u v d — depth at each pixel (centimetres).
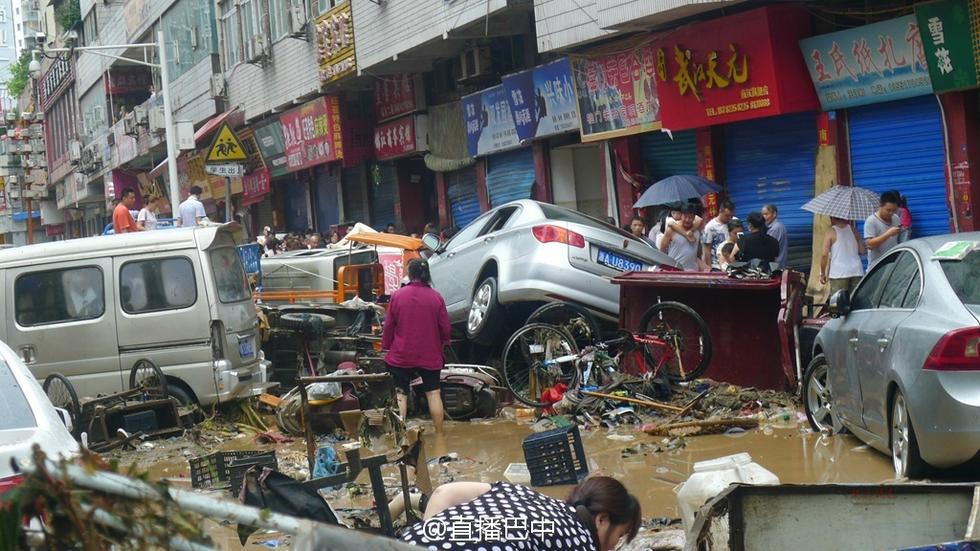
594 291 1252
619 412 1083
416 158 2864
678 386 1148
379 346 1363
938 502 463
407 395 1084
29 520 225
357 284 1786
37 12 9681
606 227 1346
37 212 8844
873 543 464
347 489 839
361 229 1920
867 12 1441
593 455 925
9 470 515
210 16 3609
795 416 1020
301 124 3070
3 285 1195
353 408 1131
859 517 464
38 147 7619
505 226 1359
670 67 1689
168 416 1151
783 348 1099
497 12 2009
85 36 5897
